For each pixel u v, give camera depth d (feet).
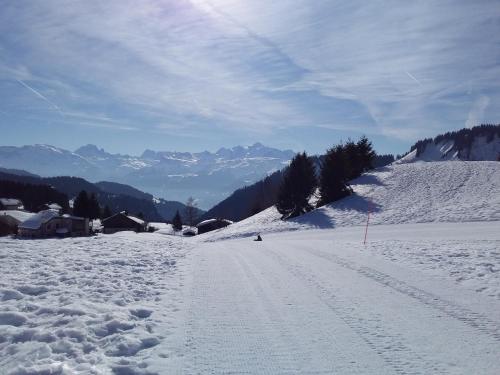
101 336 19.83
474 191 148.46
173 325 21.74
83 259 41.09
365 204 153.99
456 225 106.93
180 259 44.52
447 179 169.07
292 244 62.59
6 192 406.21
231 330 21.13
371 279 33.73
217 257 46.80
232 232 155.33
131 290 28.76
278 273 36.37
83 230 217.77
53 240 63.72
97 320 21.59
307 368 16.74
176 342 19.33
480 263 39.99
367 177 195.93
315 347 18.95
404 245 57.06
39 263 37.73
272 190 296.92
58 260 39.91
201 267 39.42
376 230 109.91
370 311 24.66
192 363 17.03
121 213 267.18
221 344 19.20
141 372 16.08
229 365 16.92
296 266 39.99
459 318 23.41
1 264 36.70
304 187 172.14
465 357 17.90
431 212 131.03
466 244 57.62
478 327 21.89
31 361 16.69
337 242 65.62
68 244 56.03
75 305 24.00
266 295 28.32
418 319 23.21
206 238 153.99
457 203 137.49
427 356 17.99
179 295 28.04
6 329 19.84
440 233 90.53
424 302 26.73
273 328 21.52
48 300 25.52
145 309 24.13
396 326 21.97
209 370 16.42
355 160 203.72
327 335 20.53
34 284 29.32
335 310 24.86
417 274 35.70
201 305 25.64
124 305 25.23
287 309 24.98
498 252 46.70
